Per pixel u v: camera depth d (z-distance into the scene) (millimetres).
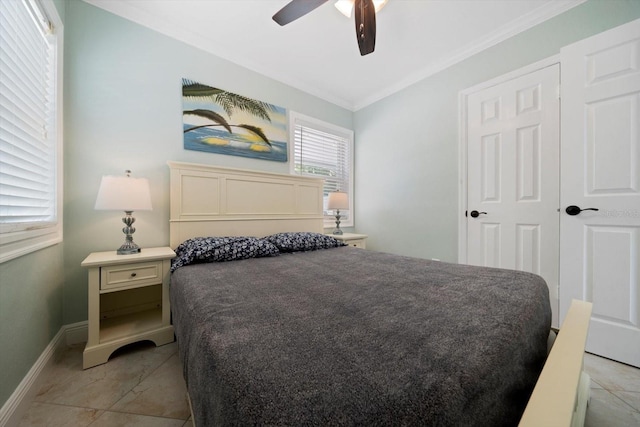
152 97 2066
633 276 1505
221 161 2420
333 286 1118
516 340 674
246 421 408
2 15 1038
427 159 2758
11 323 1046
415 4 1893
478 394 495
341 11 1911
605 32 1578
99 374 1390
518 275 1261
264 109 2695
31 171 1303
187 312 941
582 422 891
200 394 606
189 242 1922
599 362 1551
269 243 2020
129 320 1801
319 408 408
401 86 2998
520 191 2092
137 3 1910
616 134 1550
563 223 1747
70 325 1729
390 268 1475
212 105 2357
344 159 3549
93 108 1826
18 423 1058
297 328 702
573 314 987
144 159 2027
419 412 411
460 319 754
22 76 1208
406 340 627
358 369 505
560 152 1817
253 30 2176
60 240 1617
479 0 1862
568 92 1721
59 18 1569
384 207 3219
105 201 1565
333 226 3385
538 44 1991
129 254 1696
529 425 452
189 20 2068
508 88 2152
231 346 607
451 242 2549
